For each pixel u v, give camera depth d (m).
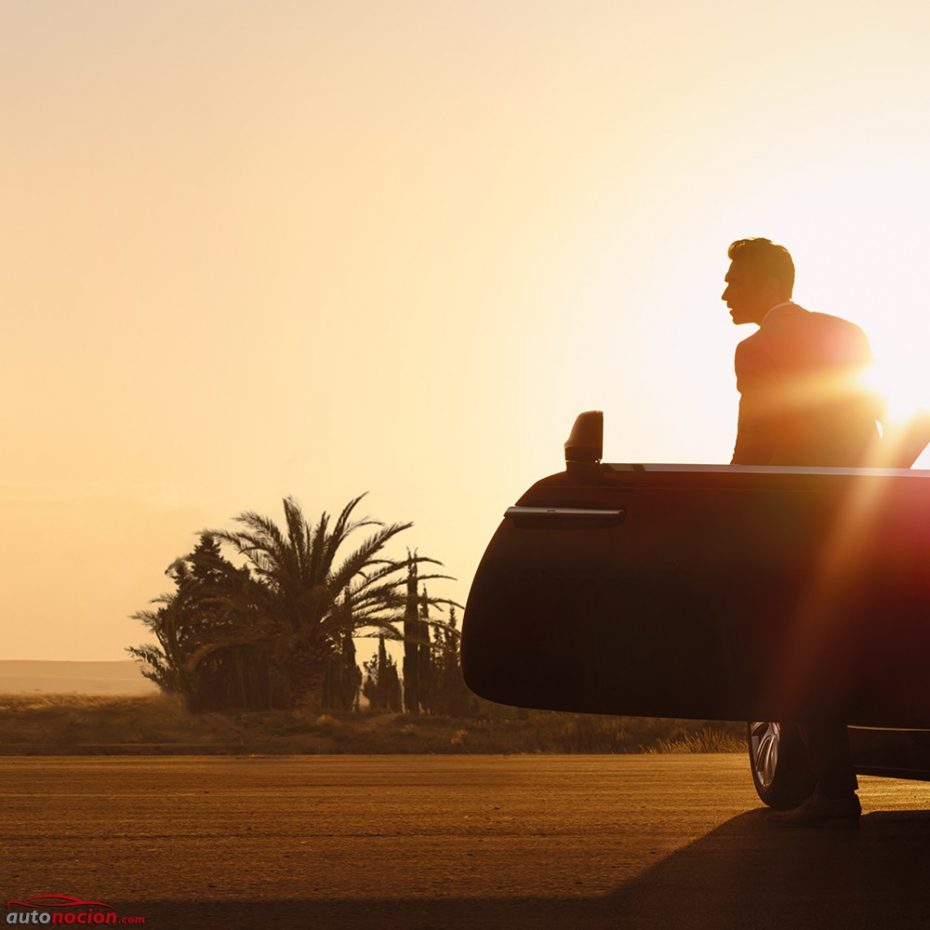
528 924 6.10
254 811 10.56
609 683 6.97
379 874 7.41
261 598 60.34
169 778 14.12
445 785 13.30
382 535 60.19
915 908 6.49
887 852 8.24
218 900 6.63
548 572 7.04
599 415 7.13
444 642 59.97
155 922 6.11
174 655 63.44
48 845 8.50
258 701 63.06
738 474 6.97
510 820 9.91
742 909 6.45
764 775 10.30
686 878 7.29
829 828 9.29
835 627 6.79
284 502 60.78
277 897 6.72
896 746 8.96
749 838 8.88
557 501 7.10
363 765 17.05
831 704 6.84
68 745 35.03
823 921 6.18
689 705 6.93
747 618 6.85
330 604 60.28
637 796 12.00
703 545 6.91
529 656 7.04
